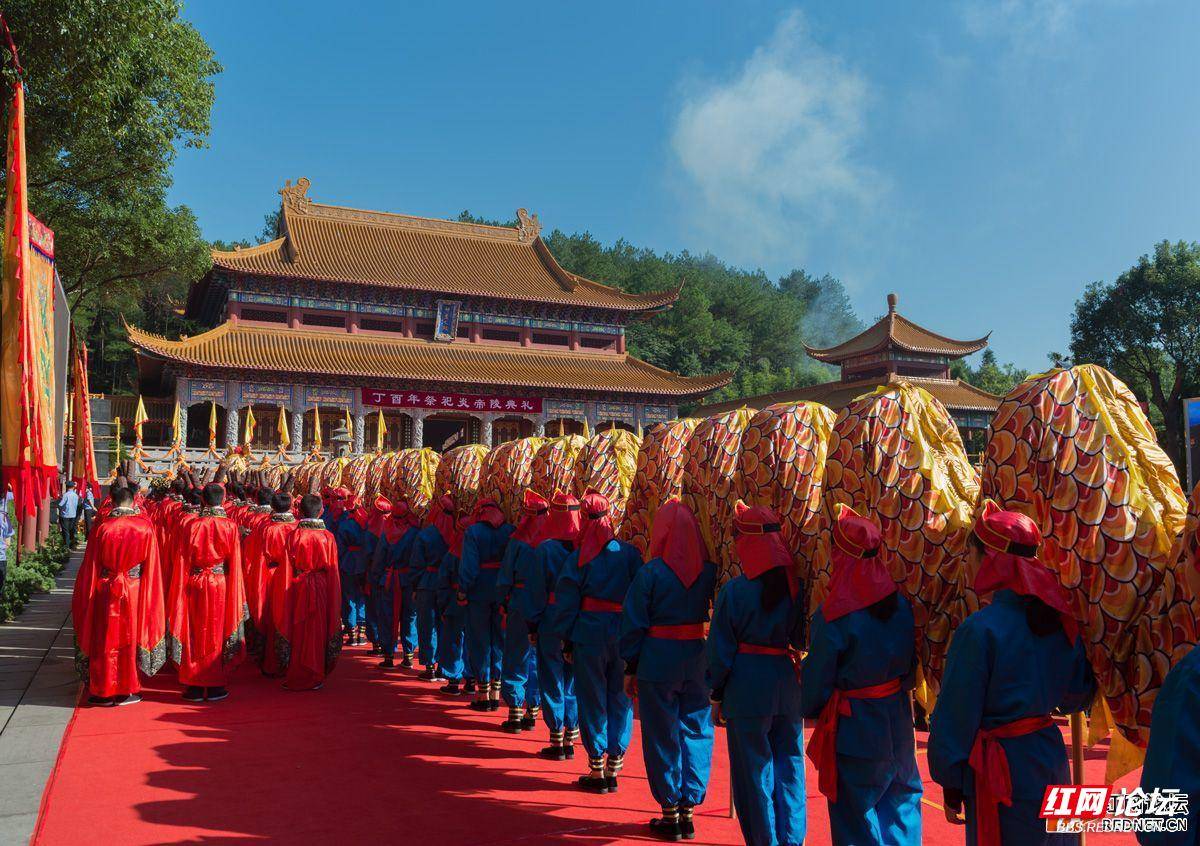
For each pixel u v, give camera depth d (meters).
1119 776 3.94
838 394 53.84
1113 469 3.77
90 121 18.31
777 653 4.79
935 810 5.92
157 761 6.77
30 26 15.12
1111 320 50.19
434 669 10.59
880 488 4.41
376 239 54.28
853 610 4.05
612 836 5.39
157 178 26.19
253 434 47.03
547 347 55.25
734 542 5.50
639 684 5.44
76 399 21.88
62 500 25.95
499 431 54.56
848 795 4.03
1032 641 3.45
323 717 8.41
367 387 47.06
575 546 6.57
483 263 56.22
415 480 12.20
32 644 11.66
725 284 127.19
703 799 5.48
